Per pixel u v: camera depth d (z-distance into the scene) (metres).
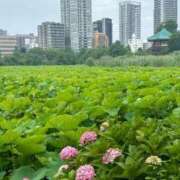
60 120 4.07
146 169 2.85
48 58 87.81
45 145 3.67
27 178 3.12
